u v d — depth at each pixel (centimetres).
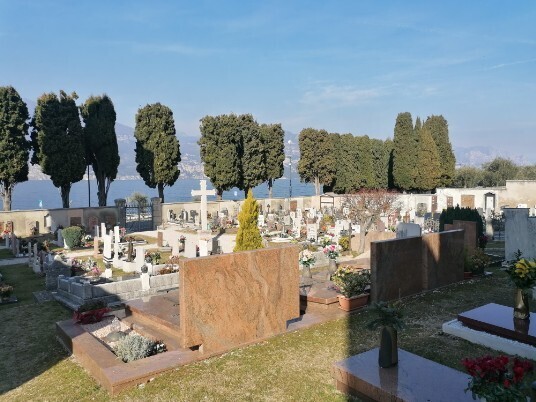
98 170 4038
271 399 706
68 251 2580
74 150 3609
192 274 826
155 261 1992
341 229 2709
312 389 736
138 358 846
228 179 4312
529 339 864
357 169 5619
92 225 3456
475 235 1800
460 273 1514
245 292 912
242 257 905
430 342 941
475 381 531
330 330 1024
